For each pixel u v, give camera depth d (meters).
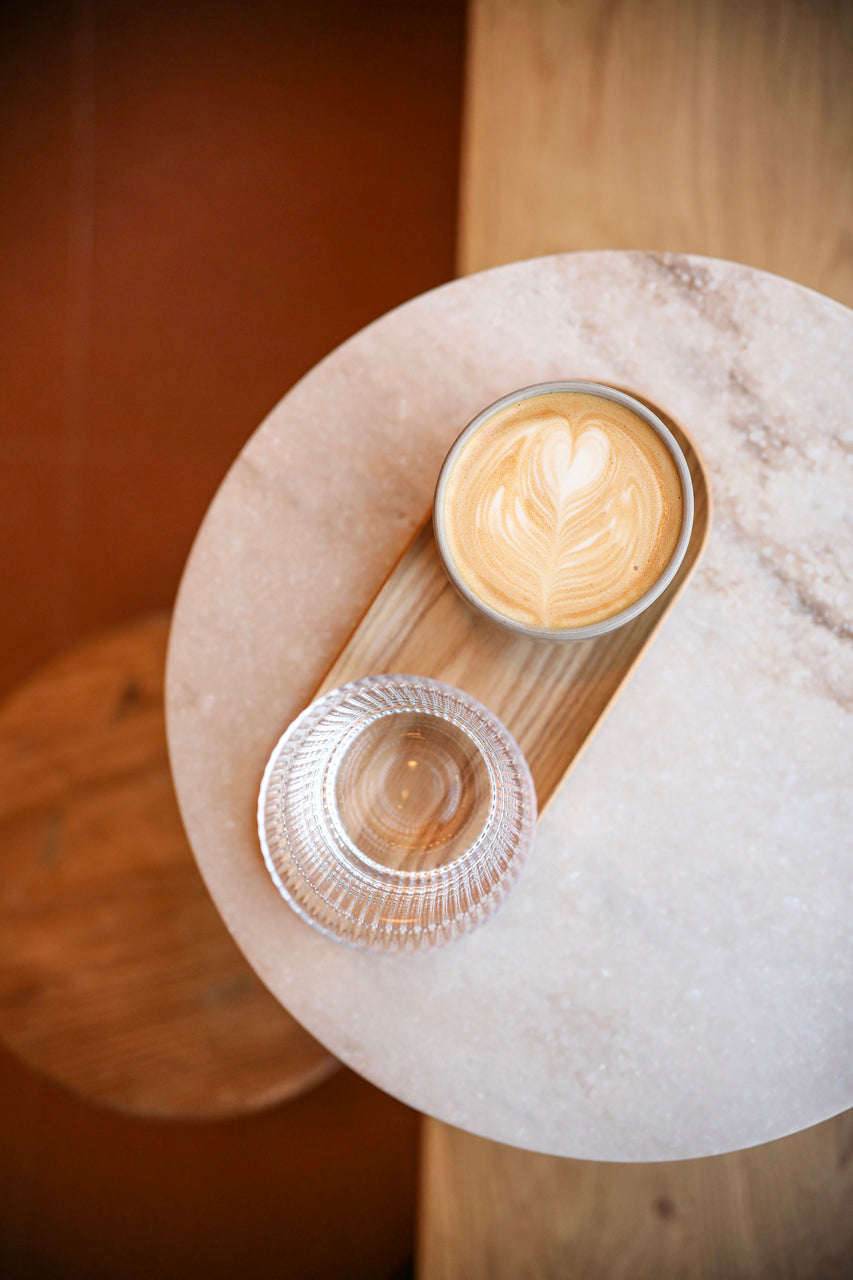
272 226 0.85
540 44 0.61
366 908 0.51
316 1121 0.79
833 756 0.51
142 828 0.63
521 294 0.53
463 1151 0.59
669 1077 0.50
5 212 0.87
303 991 0.51
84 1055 0.62
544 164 0.60
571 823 0.51
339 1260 0.77
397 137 0.84
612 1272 0.59
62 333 0.86
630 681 0.51
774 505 0.52
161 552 0.85
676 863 0.51
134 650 0.65
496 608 0.50
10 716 0.64
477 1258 0.58
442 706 0.51
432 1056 0.51
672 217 0.60
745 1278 0.59
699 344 0.52
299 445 0.53
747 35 0.61
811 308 0.52
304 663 0.52
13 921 0.63
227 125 0.86
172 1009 0.62
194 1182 0.79
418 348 0.53
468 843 0.51
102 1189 0.79
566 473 0.51
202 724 0.52
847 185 0.61
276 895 0.52
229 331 0.85
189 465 0.85
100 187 0.86
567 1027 0.51
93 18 0.87
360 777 0.52
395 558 0.52
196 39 0.86
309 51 0.85
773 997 0.50
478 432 0.51
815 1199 0.59
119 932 0.63
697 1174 0.59
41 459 0.86
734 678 0.51
